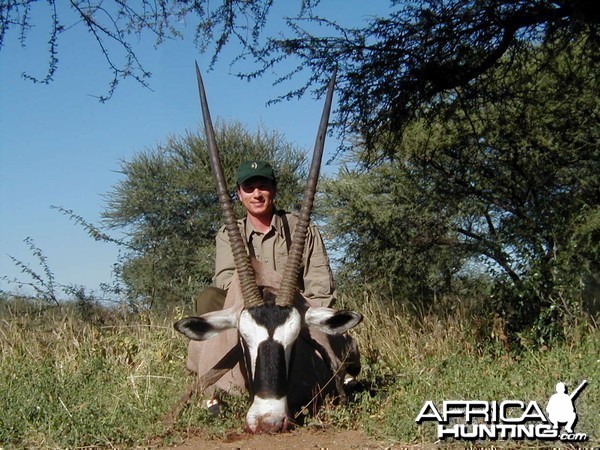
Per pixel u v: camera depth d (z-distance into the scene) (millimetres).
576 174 5152
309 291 3033
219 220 8578
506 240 4012
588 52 4477
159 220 8508
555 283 3672
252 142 9172
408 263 5711
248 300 2602
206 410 2750
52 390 3094
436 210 5641
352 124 4516
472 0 4129
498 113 5160
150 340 3791
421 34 4223
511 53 4504
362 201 5801
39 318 4215
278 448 2365
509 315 3732
